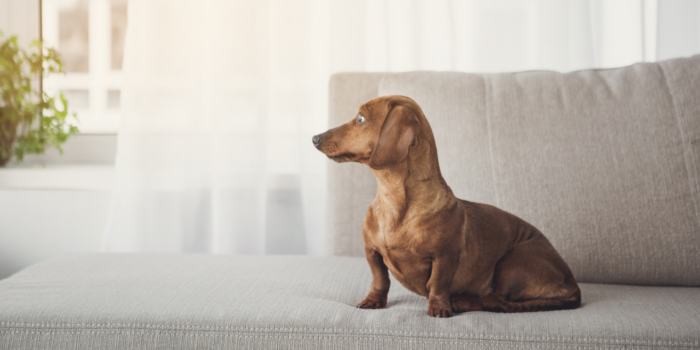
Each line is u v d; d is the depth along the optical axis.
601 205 1.35
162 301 1.05
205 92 2.13
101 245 2.24
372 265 1.10
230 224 2.11
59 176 2.27
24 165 2.36
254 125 2.12
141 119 2.10
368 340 0.94
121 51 2.42
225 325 0.96
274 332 0.95
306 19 2.14
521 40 2.13
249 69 2.11
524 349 0.92
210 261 1.43
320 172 2.18
